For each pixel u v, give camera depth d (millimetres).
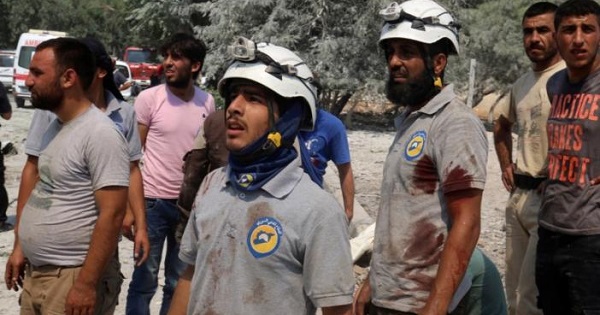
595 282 4078
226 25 24438
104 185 3750
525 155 5102
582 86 4234
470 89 19453
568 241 4145
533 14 5125
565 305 4312
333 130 5211
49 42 3836
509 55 23672
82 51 3848
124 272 7605
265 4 23781
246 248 2627
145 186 5352
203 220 2738
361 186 12797
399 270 3383
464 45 24172
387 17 3432
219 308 2646
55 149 3809
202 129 4738
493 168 14531
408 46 3402
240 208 2664
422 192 3344
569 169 4176
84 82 3855
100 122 3818
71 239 3801
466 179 3193
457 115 3289
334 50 23047
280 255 2598
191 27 29641
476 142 3240
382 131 23656
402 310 3367
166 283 5363
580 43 4156
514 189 5223
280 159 2660
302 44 24219
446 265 3184
